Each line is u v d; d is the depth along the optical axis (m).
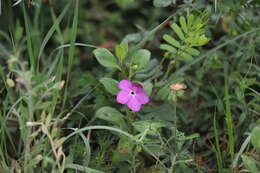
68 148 0.84
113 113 0.78
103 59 0.79
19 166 0.76
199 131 0.94
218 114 0.92
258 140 0.72
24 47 0.99
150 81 0.88
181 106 0.95
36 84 0.79
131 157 0.79
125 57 0.82
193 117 0.94
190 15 0.81
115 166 0.80
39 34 0.95
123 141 0.78
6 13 1.01
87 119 0.85
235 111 0.92
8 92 0.81
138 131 0.81
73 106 0.89
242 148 0.75
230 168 0.78
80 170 0.78
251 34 0.92
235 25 0.94
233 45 0.97
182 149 0.81
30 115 0.71
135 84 0.77
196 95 0.96
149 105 0.90
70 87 0.89
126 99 0.77
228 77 0.96
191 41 0.81
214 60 0.93
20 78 0.70
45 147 0.76
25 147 0.75
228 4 0.89
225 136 0.87
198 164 0.82
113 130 0.78
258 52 0.99
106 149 0.84
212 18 0.91
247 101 0.94
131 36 0.92
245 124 0.85
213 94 0.98
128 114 0.80
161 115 0.84
